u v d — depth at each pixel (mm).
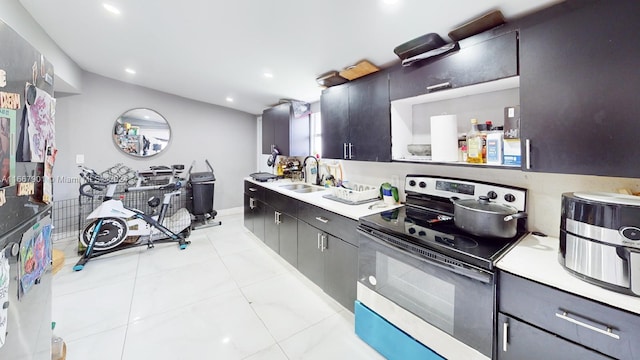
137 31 2252
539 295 1012
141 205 4125
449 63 1574
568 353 947
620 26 990
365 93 2182
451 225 1609
